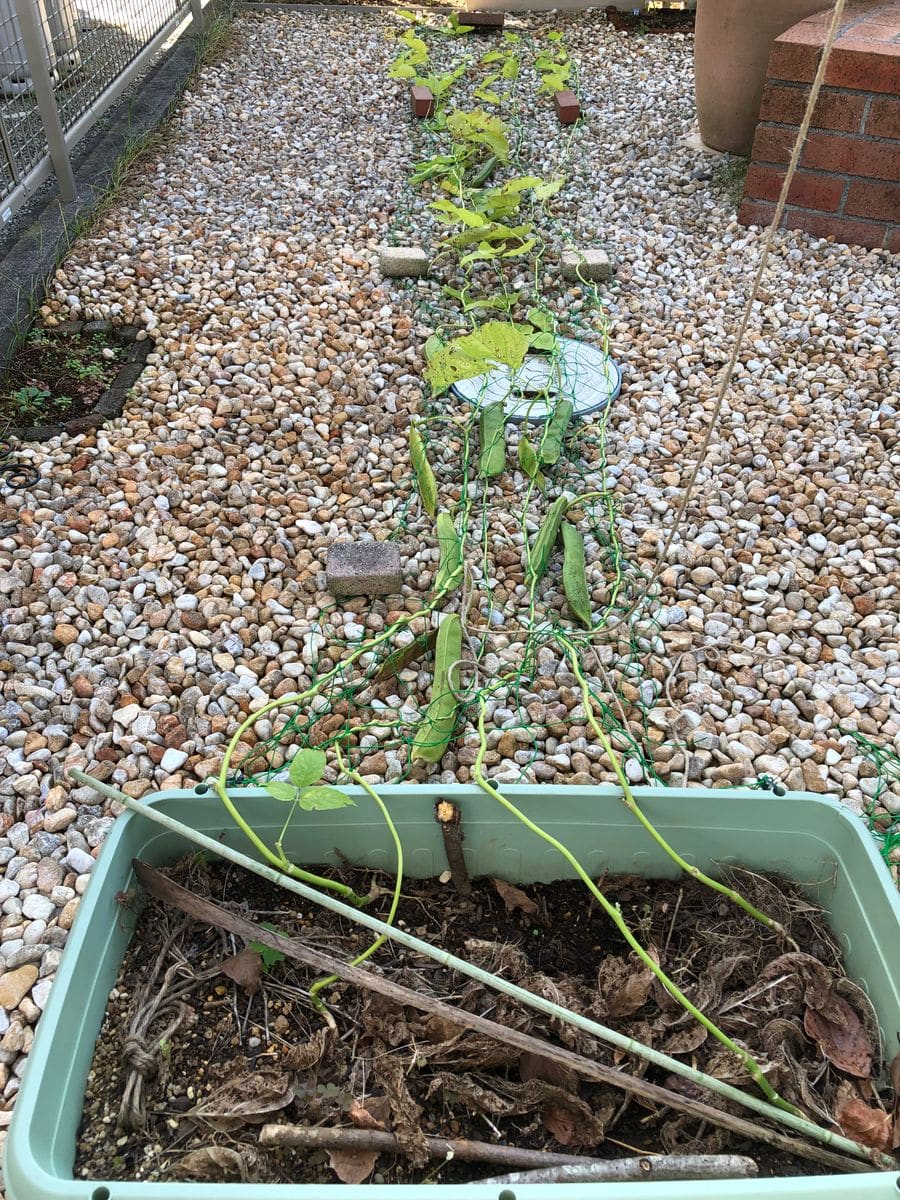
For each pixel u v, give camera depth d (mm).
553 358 2467
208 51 4316
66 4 3197
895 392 2496
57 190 3186
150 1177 1075
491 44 4617
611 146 3670
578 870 1229
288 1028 1215
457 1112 1145
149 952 1274
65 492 2127
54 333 2658
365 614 1885
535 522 2082
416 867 1394
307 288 2818
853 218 3029
